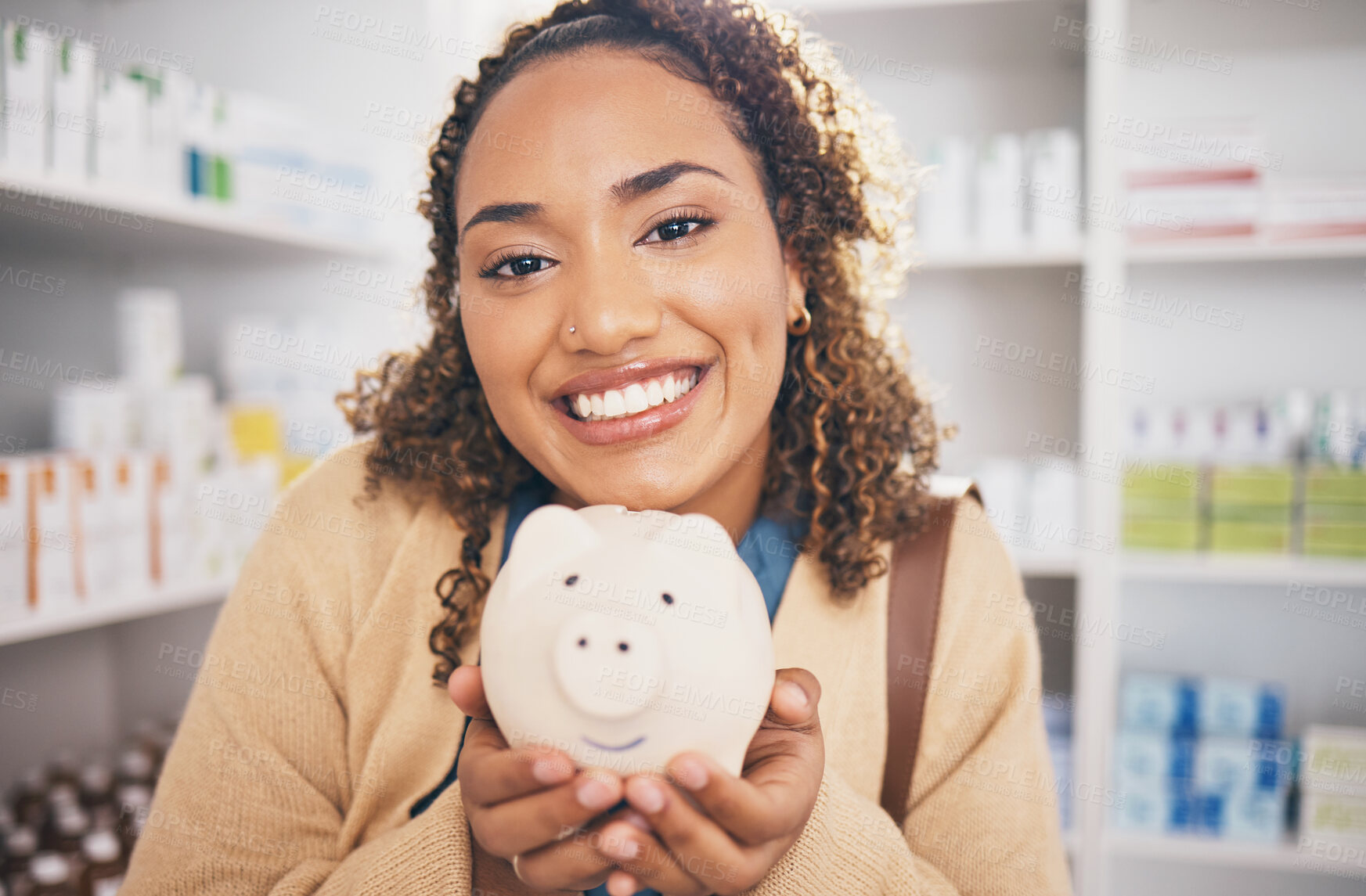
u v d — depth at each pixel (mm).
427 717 809
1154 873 2273
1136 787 1960
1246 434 1986
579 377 681
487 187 675
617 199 660
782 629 808
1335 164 2119
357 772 825
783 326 750
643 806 504
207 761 790
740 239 701
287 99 2217
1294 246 1842
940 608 850
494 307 700
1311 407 2062
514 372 699
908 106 2281
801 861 623
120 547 1567
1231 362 2193
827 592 829
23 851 1428
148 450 1690
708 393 705
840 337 894
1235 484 1951
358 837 806
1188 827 1938
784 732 610
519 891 666
